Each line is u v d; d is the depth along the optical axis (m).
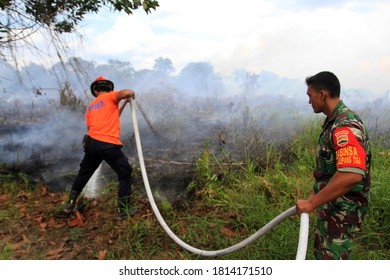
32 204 3.85
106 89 3.72
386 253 2.85
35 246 3.09
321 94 2.00
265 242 2.93
